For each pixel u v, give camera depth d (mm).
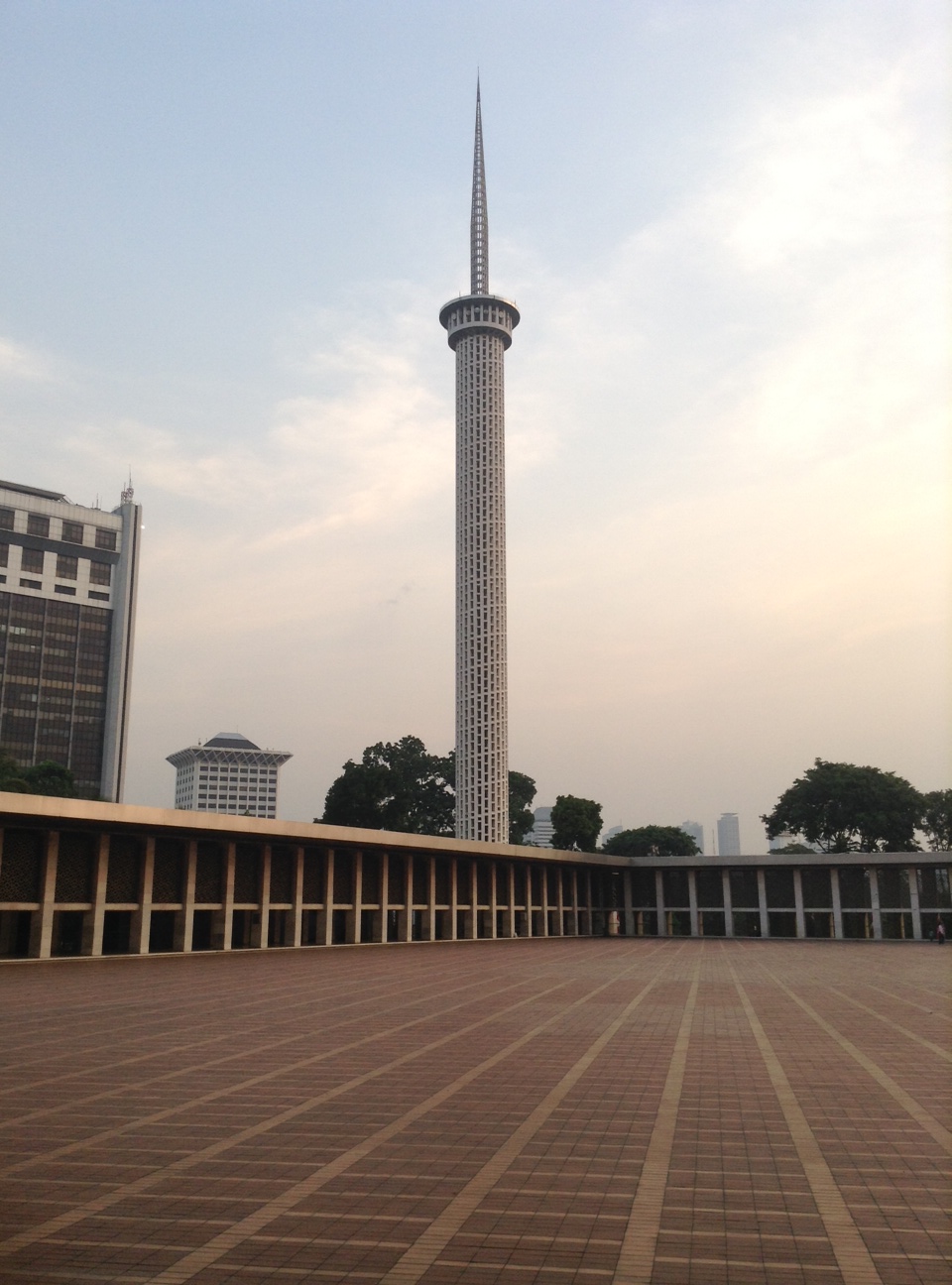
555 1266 6984
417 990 26250
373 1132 10695
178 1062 14984
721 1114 11516
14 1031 18250
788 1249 7309
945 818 85312
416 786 95312
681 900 69250
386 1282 6703
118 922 40500
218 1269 6914
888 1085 13258
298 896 47000
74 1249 7281
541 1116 11406
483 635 86062
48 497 148750
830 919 64062
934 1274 6859
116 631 144625
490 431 89625
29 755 135875
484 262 94125
